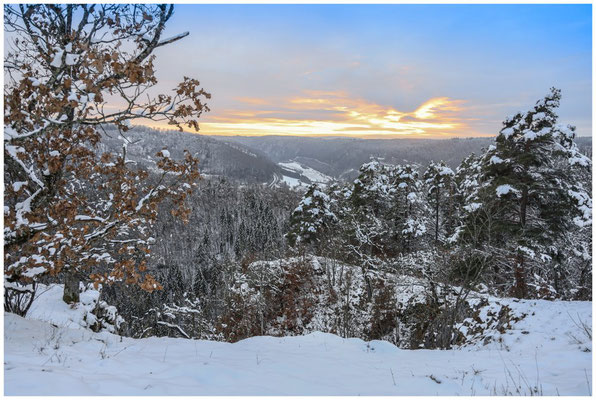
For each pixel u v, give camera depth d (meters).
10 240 7.16
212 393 5.54
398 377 7.37
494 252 17.73
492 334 12.01
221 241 73.62
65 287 13.42
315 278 27.28
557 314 11.47
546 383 6.75
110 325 14.19
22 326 8.33
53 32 8.45
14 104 6.59
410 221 32.59
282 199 112.50
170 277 50.03
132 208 7.86
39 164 8.16
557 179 18.19
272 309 24.92
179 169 8.59
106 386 5.20
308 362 8.17
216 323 25.34
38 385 4.79
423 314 18.59
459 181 43.78
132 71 6.50
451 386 6.78
